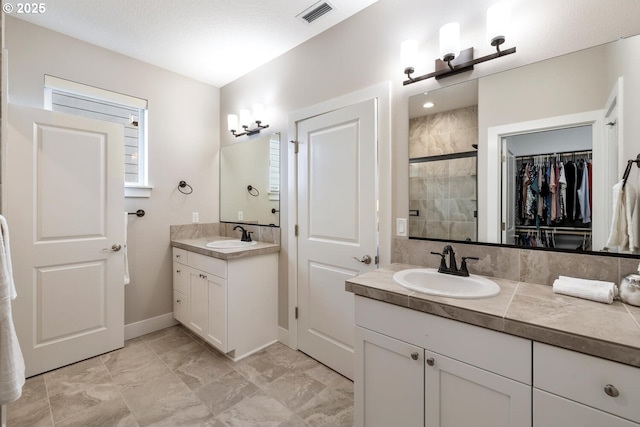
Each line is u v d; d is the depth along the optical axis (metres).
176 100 2.89
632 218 1.14
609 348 0.79
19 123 1.92
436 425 1.13
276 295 2.53
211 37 2.27
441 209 1.64
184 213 2.96
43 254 2.02
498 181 1.45
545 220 1.33
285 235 2.48
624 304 1.07
